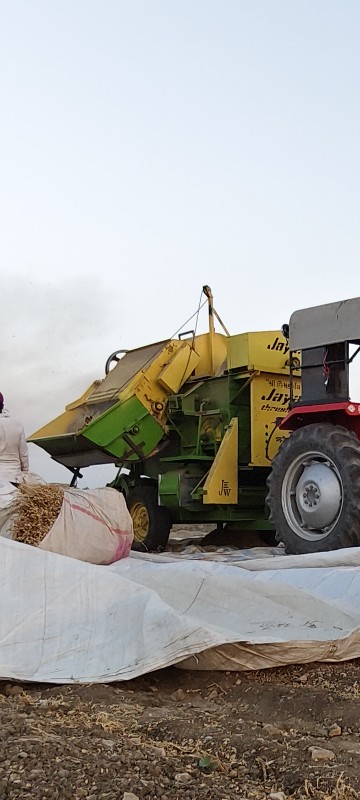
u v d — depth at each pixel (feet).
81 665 12.25
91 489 20.03
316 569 18.21
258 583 14.92
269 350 30.78
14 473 21.30
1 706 10.74
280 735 9.88
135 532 34.12
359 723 10.43
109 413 32.27
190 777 8.38
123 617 12.85
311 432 24.03
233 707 11.28
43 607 13.08
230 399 31.12
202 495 30.12
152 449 33.09
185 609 14.60
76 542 18.60
